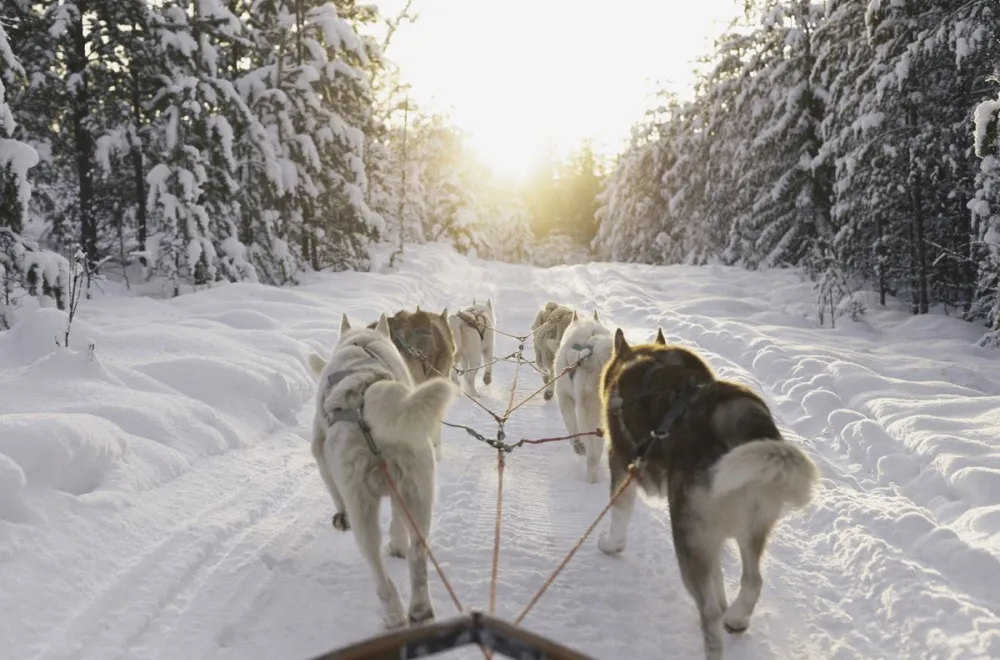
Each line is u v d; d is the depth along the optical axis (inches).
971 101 710.5
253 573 207.5
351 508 172.6
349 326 259.9
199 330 458.9
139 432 281.3
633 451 188.4
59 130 779.4
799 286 922.7
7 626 162.7
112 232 848.3
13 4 671.1
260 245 890.1
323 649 174.1
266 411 353.1
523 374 517.3
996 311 621.9
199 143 766.5
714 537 159.0
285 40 967.0
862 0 839.1
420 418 165.8
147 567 198.8
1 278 496.7
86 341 375.9
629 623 187.8
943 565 205.5
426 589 174.1
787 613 191.0
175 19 741.3
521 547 232.2
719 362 490.6
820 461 301.0
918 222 791.7
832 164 973.8
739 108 1187.3
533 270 1406.3
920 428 315.3
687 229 1417.3
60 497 216.5
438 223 1786.4
